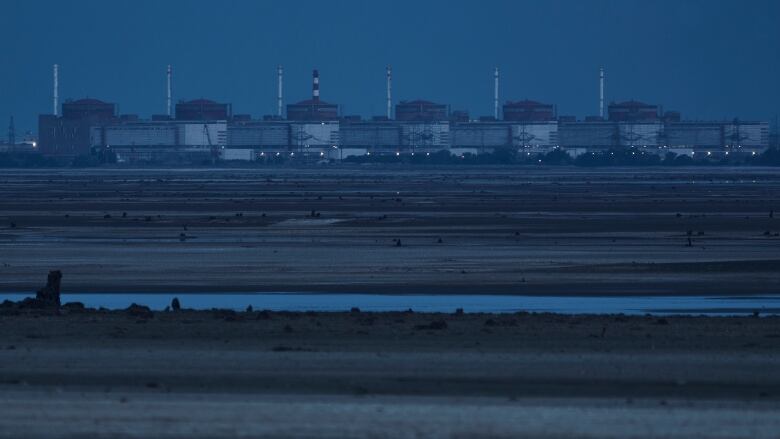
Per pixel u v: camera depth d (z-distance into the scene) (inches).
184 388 4099.4
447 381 4259.4
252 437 3371.1
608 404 3865.7
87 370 4409.5
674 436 3420.3
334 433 3417.8
